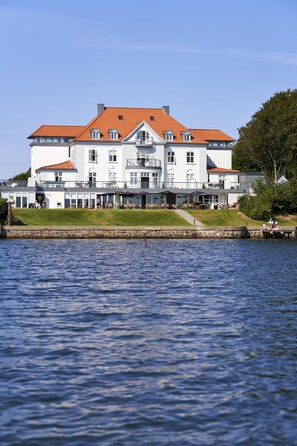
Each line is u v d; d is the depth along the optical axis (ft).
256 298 135.85
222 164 552.82
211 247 302.45
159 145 509.35
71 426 61.67
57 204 456.86
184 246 307.78
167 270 193.98
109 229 363.76
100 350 87.76
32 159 536.83
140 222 397.39
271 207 419.95
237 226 379.55
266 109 486.38
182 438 59.21
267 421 62.90
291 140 456.45
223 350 88.22
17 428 61.05
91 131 506.89
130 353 86.28
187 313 116.26
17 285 155.12
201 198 483.10
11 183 463.42
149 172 500.74
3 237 351.46
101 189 465.06
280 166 495.00
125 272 187.11
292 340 94.43
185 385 73.00
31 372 77.25
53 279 168.14
